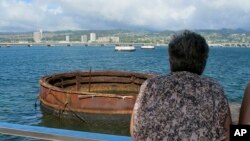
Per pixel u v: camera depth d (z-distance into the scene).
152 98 2.28
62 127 19.39
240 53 173.62
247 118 2.13
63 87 29.34
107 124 18.36
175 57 2.38
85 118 18.77
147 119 2.23
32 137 2.83
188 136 2.13
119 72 32.50
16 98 31.83
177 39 2.40
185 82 2.28
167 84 2.29
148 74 30.86
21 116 22.94
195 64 2.35
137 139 2.26
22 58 117.25
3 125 2.94
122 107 18.25
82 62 94.00
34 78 52.75
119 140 2.54
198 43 2.36
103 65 82.69
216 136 2.15
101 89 32.44
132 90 31.92
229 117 2.23
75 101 19.12
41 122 20.97
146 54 147.50
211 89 2.24
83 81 31.89
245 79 52.34
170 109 2.20
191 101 2.20
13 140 2.93
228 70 68.12
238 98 32.41
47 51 195.00
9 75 58.16
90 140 2.60
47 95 21.06
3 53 164.38
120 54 148.12
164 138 2.17
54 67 77.81
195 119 2.16
